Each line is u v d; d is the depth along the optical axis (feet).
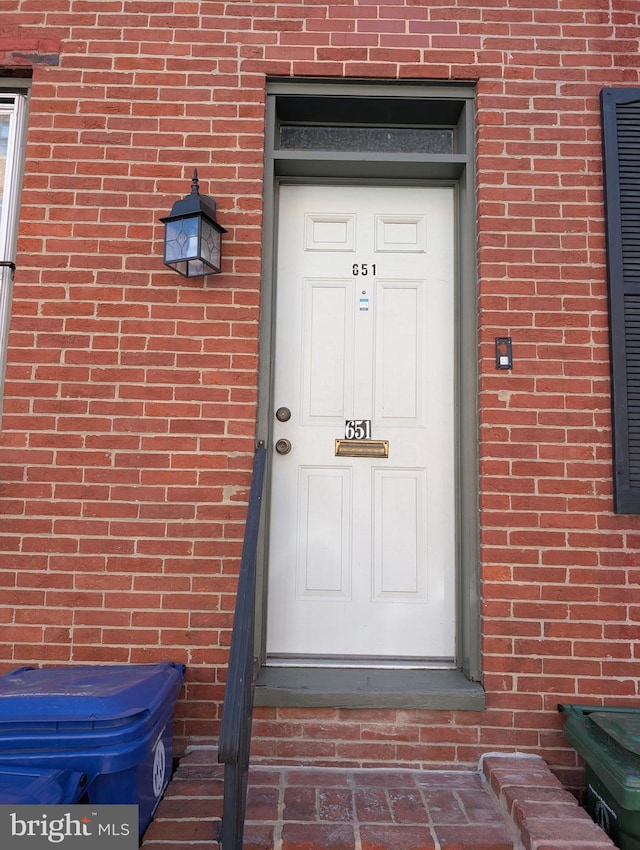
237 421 9.93
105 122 10.39
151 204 10.27
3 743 6.86
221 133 10.37
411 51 10.49
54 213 10.25
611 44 10.55
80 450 9.86
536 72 10.49
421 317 10.98
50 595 9.60
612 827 7.87
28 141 10.37
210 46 10.51
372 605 10.46
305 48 10.50
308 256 11.07
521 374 9.96
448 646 10.39
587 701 9.37
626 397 9.82
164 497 9.79
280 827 7.46
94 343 10.03
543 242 10.18
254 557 7.66
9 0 10.61
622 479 9.66
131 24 10.55
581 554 9.64
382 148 11.30
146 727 7.27
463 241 10.68
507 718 9.32
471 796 8.41
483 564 9.64
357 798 8.24
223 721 6.17
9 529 9.71
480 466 9.88
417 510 10.64
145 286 10.13
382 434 10.77
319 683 9.50
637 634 9.51
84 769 6.85
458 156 10.59
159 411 9.94
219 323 10.08
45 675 8.29
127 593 9.61
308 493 10.64
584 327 10.05
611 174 10.18
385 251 11.10
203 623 9.57
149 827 7.37
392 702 9.25
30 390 9.95
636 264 10.05
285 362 10.87
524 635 9.49
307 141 11.31
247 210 10.25
